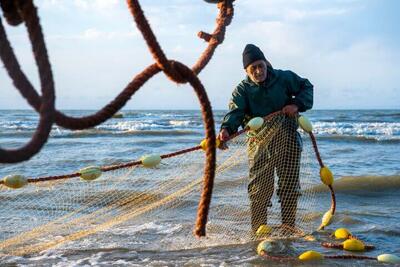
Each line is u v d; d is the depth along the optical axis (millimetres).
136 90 2381
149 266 5461
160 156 5480
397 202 8875
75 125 2172
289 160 6277
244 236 6375
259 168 6297
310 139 6598
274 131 6172
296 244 6195
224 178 6734
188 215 7488
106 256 5871
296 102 6148
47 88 1918
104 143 20641
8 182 5039
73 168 12148
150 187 7047
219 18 2930
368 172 12445
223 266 5406
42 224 6418
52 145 19156
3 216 6625
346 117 58031
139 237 6512
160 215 7391
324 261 5516
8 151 1843
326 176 6441
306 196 6672
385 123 41688
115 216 6723
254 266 5395
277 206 7000
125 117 58656
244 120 6398
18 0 1903
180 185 6941
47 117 1914
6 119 50594
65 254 5961
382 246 6195
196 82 2471
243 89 6211
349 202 8797
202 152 6895
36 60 1907
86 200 7039
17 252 5992
